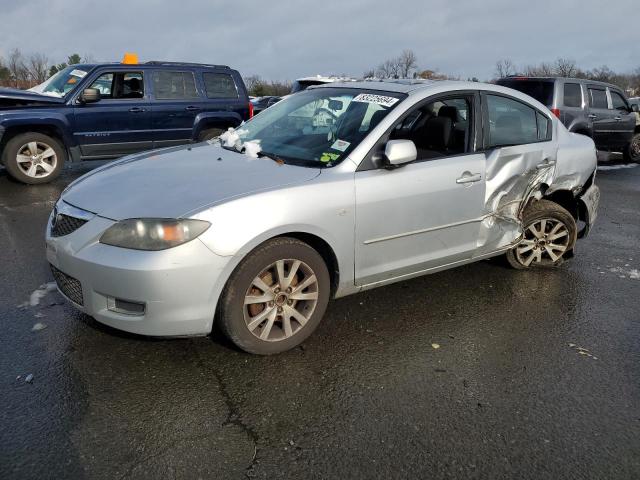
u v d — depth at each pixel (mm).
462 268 4766
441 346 3412
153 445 2422
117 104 8250
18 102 7602
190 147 4176
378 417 2680
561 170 4543
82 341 3246
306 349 3285
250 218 2883
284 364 3107
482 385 3006
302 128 3904
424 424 2645
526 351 3408
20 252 4785
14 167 7605
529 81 10695
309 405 2750
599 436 2623
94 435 2469
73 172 8852
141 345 3217
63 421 2553
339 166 3334
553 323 3807
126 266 2699
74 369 2963
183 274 2734
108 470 2270
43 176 7828
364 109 3748
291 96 4582
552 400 2896
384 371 3094
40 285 4039
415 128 3787
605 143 11445
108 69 8242
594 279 4676
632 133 11953
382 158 3461
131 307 2807
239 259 2877
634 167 12008
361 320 3697
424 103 3752
